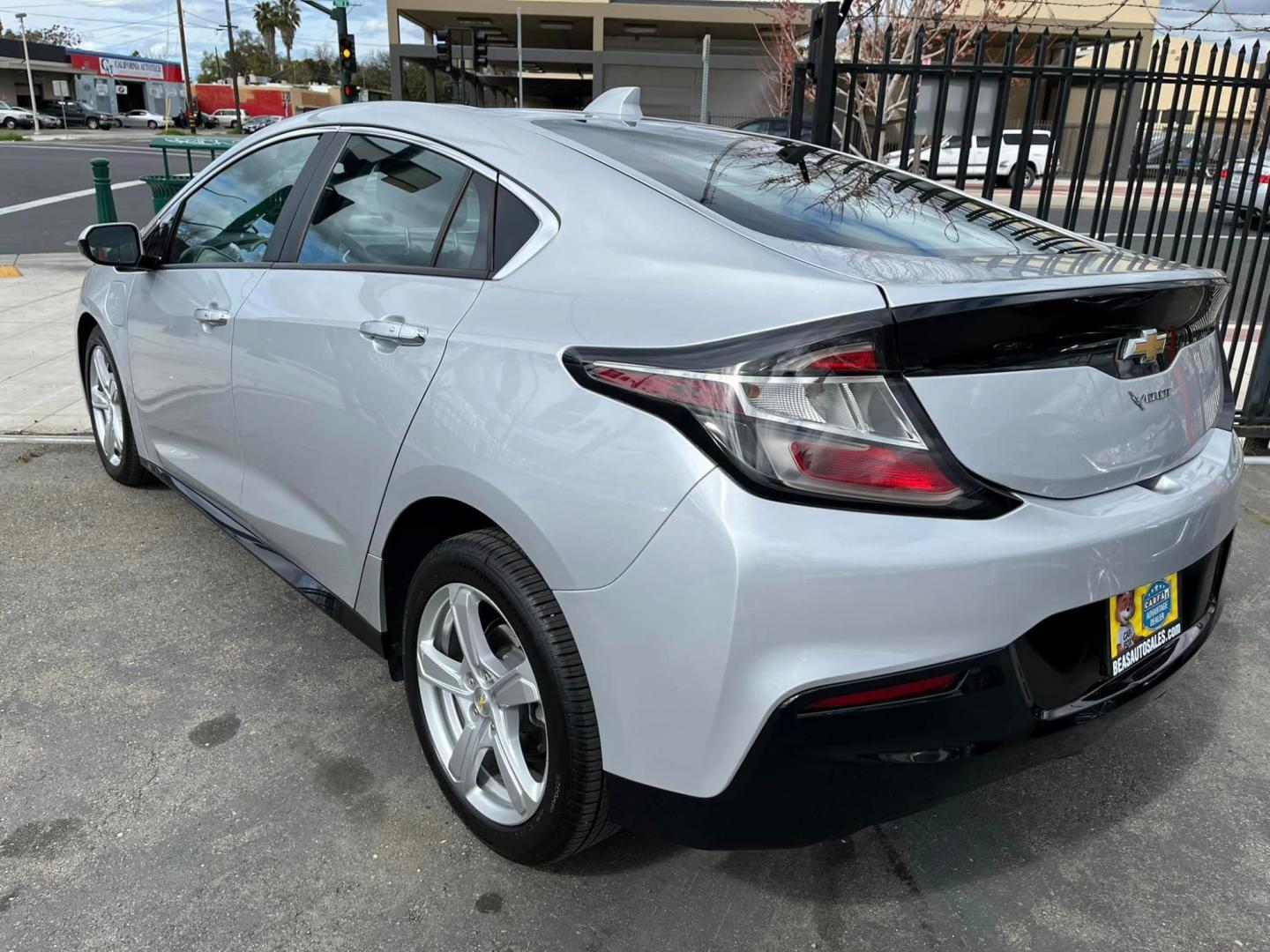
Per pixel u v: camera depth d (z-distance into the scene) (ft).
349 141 8.91
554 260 6.68
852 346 5.10
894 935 6.61
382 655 8.16
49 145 117.39
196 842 7.22
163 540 12.43
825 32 15.62
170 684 9.28
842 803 5.48
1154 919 6.82
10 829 7.27
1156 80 15.34
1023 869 7.29
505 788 7.02
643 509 5.43
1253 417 17.17
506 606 6.29
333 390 7.81
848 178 8.37
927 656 5.27
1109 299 5.72
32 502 13.52
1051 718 5.81
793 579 5.10
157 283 10.97
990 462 5.43
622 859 7.22
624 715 5.76
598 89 106.63
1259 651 10.59
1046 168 15.81
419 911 6.66
